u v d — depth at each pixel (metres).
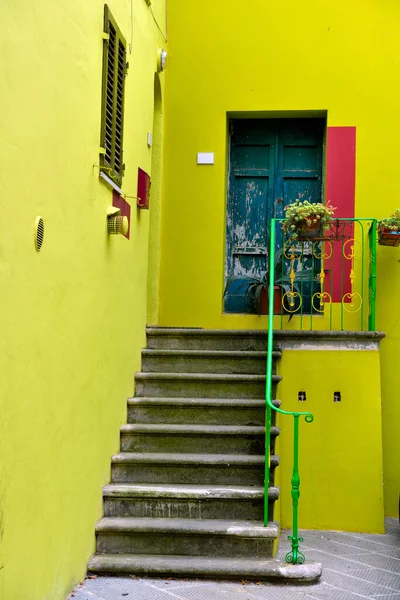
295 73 7.66
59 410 4.32
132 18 6.05
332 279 7.44
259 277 7.99
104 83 5.12
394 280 7.35
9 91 3.42
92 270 5.00
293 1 7.72
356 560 5.50
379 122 7.53
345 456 6.55
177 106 7.78
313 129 8.01
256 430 5.80
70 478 4.55
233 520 5.28
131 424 6.05
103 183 5.26
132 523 5.16
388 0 7.61
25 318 3.71
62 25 4.21
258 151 8.05
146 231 6.89
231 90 7.73
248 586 4.73
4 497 3.48
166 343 6.89
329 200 7.51
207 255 7.66
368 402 6.58
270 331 5.51
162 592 4.56
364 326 7.41
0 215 3.35
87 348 4.91
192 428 5.86
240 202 8.05
